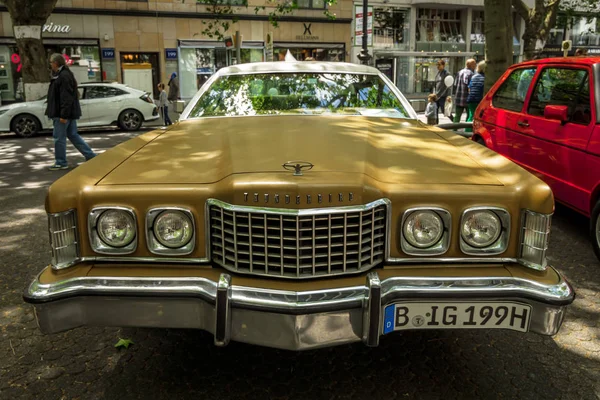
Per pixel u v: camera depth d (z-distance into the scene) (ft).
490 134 20.63
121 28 73.05
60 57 26.94
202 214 7.59
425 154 9.23
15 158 32.53
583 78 15.89
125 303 7.33
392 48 93.35
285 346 7.16
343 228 7.33
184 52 77.00
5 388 8.56
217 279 7.41
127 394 8.40
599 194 14.60
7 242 15.89
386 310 7.30
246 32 79.82
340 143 9.54
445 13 97.66
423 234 7.66
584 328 10.76
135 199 7.54
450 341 10.17
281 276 7.37
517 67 20.10
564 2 78.79
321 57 86.28
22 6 44.62
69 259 7.55
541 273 7.58
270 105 13.19
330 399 8.32
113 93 48.98
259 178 7.48
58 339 10.21
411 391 8.53
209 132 11.00
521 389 8.61
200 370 9.14
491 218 7.68
